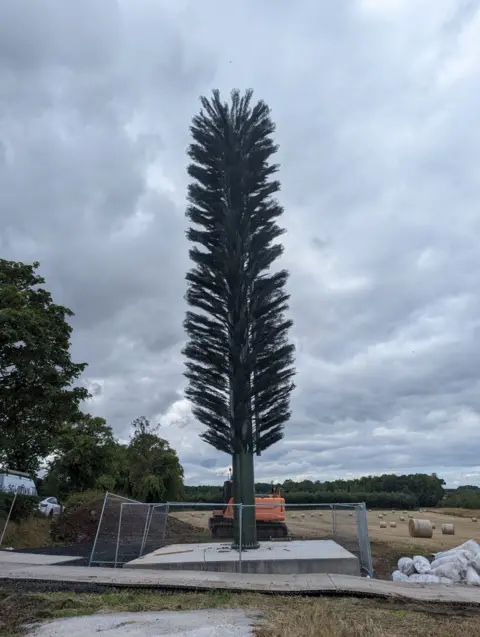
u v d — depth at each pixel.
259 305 18.14
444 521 42.97
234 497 17.31
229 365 18.00
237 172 18.75
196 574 12.02
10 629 7.43
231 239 18.45
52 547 21.08
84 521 25.05
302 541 18.86
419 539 25.77
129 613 8.30
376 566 16.05
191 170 19.20
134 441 44.72
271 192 19.17
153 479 41.78
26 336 20.48
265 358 17.94
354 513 17.61
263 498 22.42
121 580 11.05
